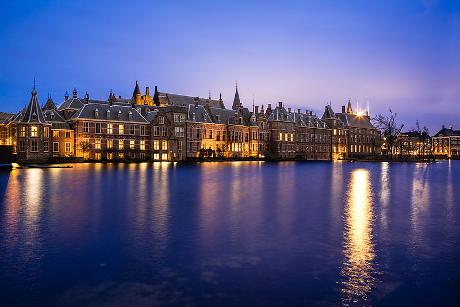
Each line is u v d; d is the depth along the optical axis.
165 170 59.31
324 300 10.36
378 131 175.75
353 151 162.38
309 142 140.62
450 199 28.86
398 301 10.33
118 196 28.23
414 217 21.27
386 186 38.62
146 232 17.16
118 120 91.81
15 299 10.27
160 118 98.75
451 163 113.06
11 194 29.03
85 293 10.65
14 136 87.06
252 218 20.41
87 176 46.19
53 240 15.75
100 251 14.34
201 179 43.28
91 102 99.69
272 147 127.31
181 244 15.29
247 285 11.27
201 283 11.41
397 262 13.38
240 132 117.44
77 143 86.19
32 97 81.62
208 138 109.12
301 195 30.14
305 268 12.71
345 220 20.19
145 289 10.94
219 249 14.68
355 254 14.23
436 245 15.49
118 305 9.96
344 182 42.53
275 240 16.02
